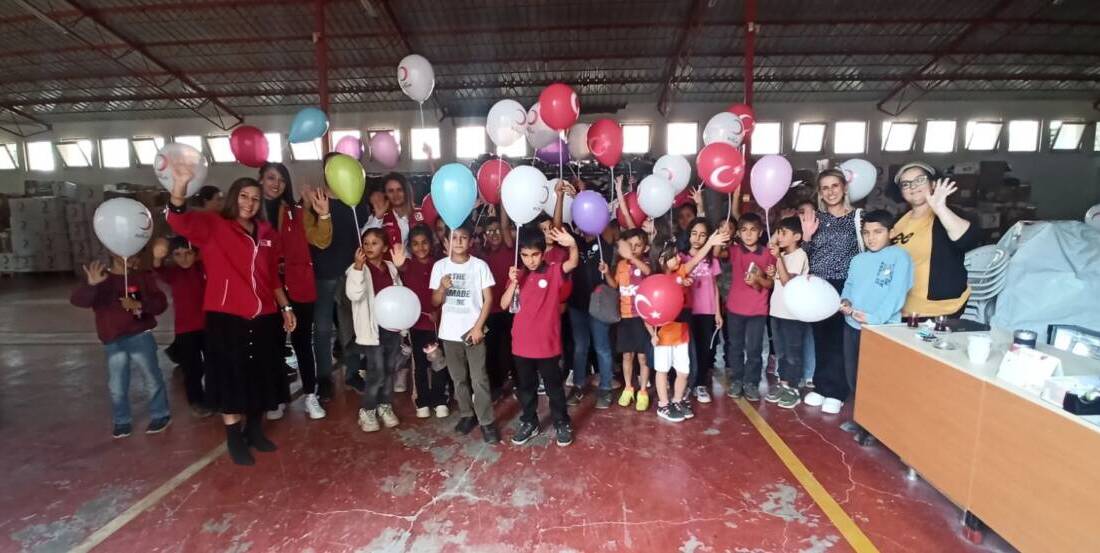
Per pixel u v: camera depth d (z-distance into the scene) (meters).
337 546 1.76
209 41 8.34
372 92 10.24
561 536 1.79
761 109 10.97
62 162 12.12
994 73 9.80
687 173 3.24
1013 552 1.65
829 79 9.84
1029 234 2.61
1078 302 2.40
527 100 10.50
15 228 8.78
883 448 2.37
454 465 2.29
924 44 8.77
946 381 1.76
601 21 8.03
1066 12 7.85
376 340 2.60
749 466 2.23
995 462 1.55
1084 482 1.26
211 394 2.27
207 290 2.24
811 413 2.78
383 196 3.07
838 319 2.68
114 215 2.30
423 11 7.68
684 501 1.98
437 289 2.46
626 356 2.87
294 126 2.96
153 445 2.54
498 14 7.80
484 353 2.46
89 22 7.79
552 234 2.39
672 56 9.05
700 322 2.97
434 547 1.74
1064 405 1.33
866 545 1.71
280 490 2.11
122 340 2.58
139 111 11.41
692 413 2.77
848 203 2.82
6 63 9.12
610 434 2.57
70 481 2.20
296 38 8.31
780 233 2.69
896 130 10.96
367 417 2.66
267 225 2.43
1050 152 11.03
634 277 2.74
